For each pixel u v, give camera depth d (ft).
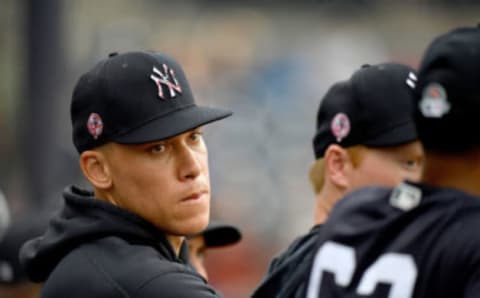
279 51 235.40
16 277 47.96
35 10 108.58
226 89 208.03
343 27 242.99
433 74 27.76
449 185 28.04
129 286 33.83
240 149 175.22
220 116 35.47
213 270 130.93
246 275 133.69
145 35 163.73
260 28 239.30
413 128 35.37
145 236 35.17
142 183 34.99
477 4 244.22
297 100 208.74
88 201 35.45
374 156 35.83
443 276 27.09
